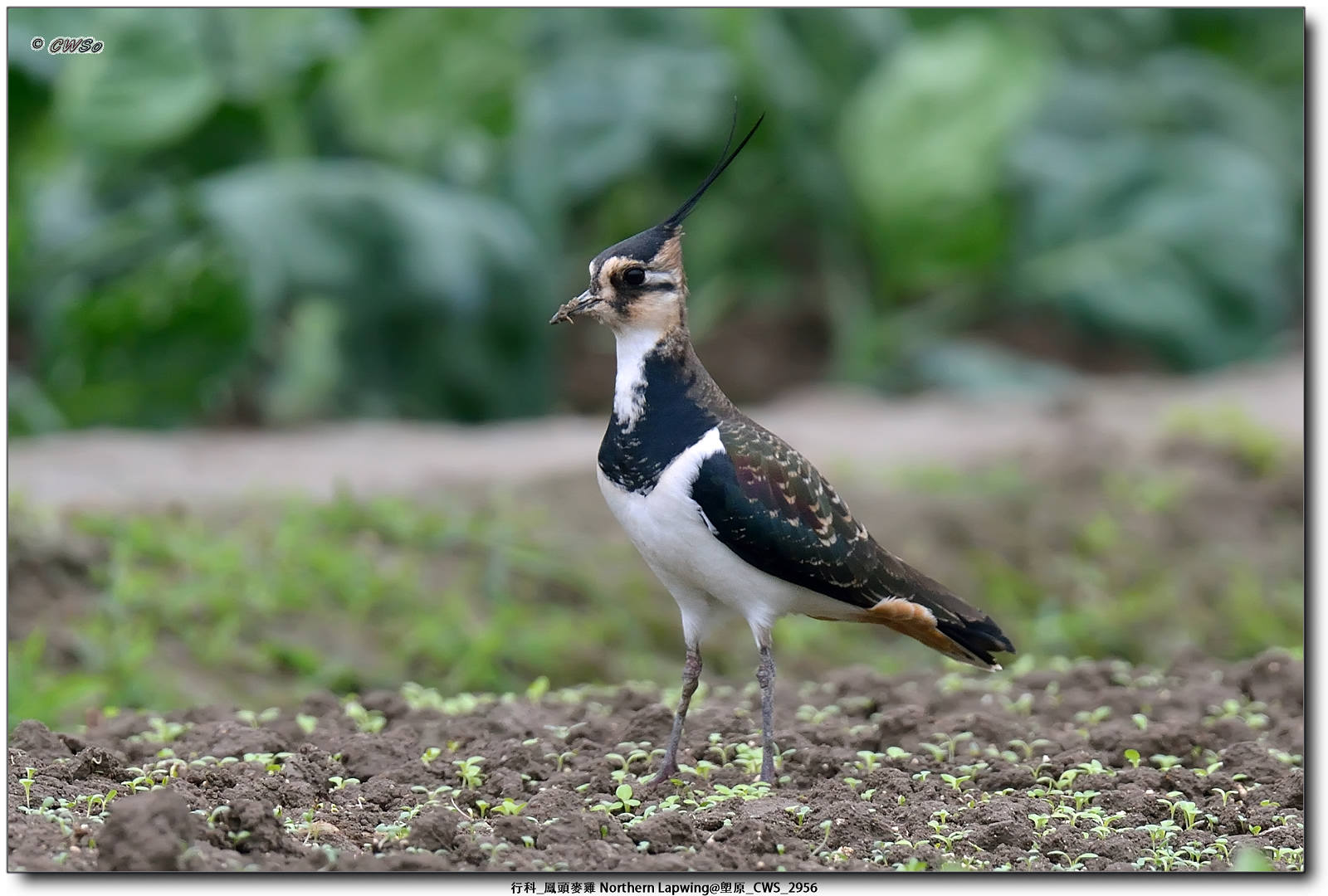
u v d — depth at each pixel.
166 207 18.30
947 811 7.72
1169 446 16.98
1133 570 14.64
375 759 8.64
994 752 8.89
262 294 17.67
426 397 19.17
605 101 21.69
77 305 17.12
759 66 22.02
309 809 7.66
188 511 13.28
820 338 23.22
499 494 14.46
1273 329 23.28
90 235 18.62
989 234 21.55
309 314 18.62
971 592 14.02
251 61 19.09
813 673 12.92
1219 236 22.70
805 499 8.31
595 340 22.88
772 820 7.30
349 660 11.58
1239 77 27.00
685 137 21.80
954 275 21.89
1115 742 8.95
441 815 7.15
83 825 7.10
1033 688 10.48
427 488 14.65
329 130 19.86
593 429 17.72
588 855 6.86
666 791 8.11
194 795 7.48
